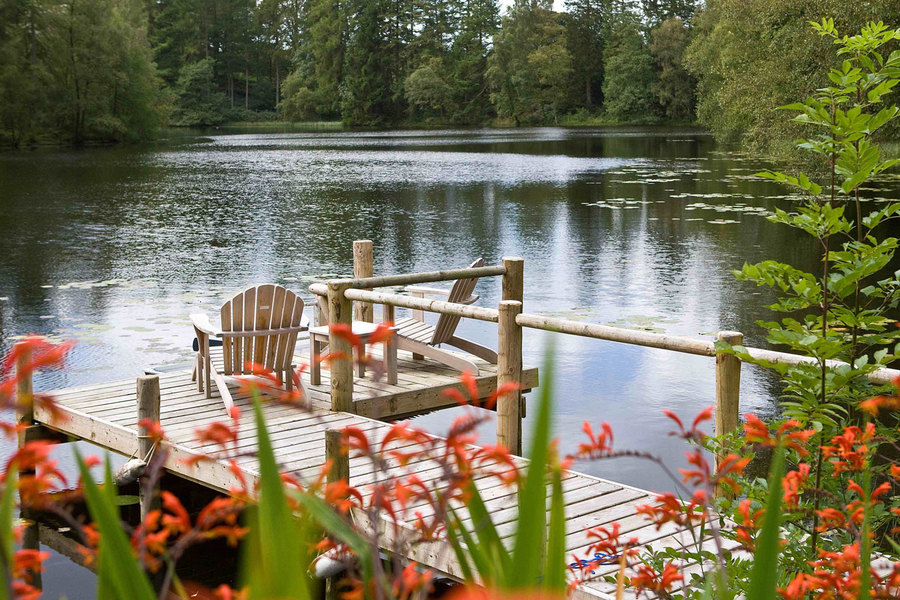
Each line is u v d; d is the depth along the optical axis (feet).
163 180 90.02
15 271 42.11
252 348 19.63
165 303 34.94
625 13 253.03
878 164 8.94
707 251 46.93
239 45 294.25
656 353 27.55
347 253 47.26
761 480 8.25
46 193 77.97
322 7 275.59
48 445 3.09
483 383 22.15
